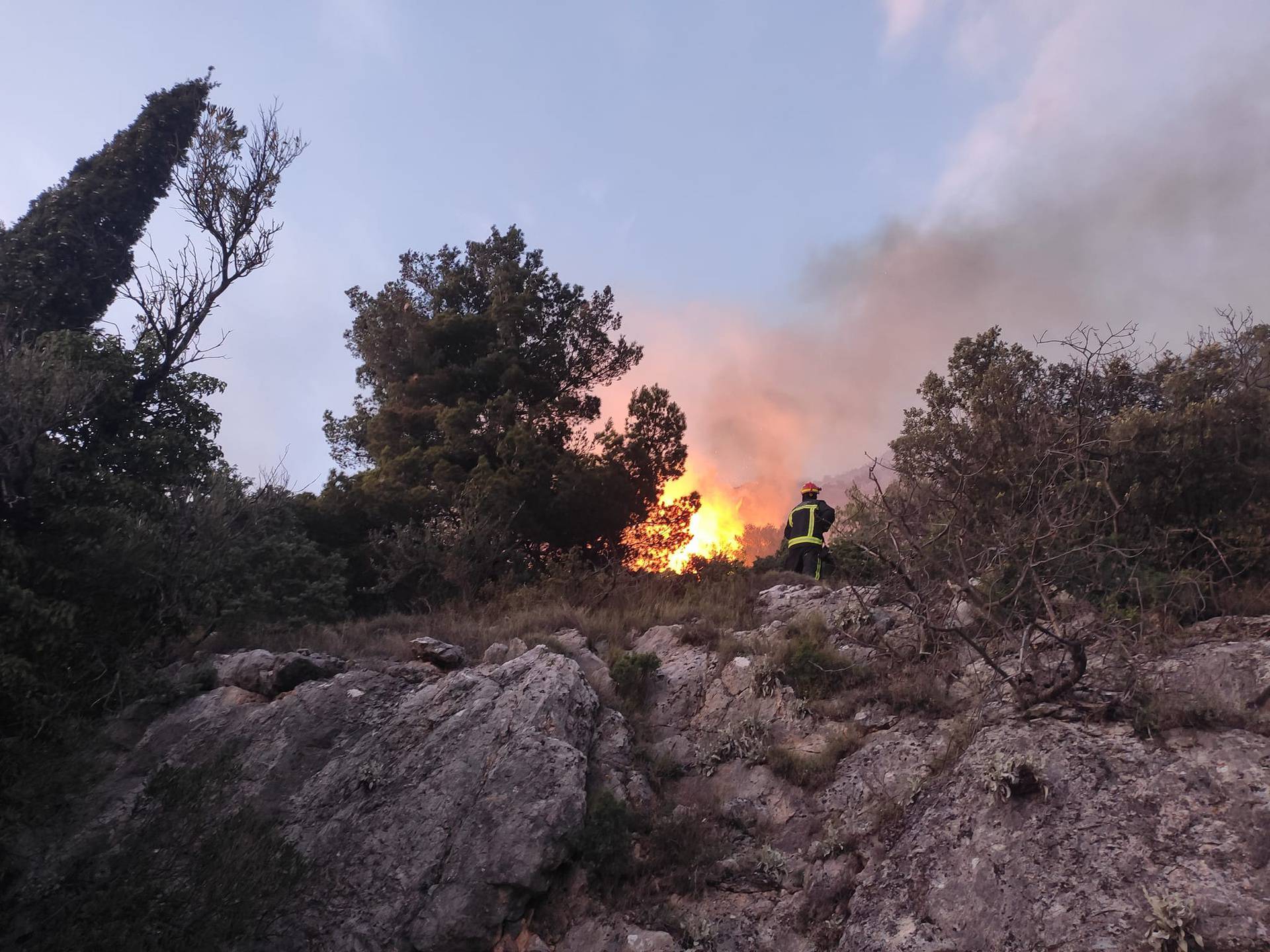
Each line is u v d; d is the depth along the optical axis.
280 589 12.52
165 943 5.89
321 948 6.79
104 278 16.05
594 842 7.07
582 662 10.21
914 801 6.48
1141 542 7.90
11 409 7.70
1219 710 5.75
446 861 7.09
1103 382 10.03
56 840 7.09
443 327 20.47
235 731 9.05
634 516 18.53
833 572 13.20
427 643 10.09
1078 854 5.25
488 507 16.16
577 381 22.12
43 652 7.24
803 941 6.12
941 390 12.33
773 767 7.72
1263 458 8.43
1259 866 4.72
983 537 7.74
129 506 8.82
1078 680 6.35
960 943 5.23
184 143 17.55
